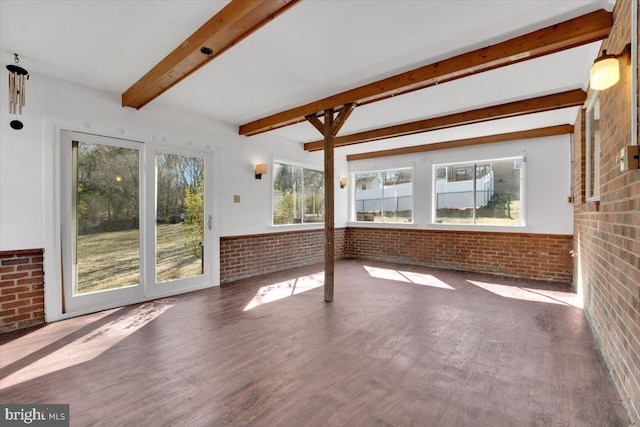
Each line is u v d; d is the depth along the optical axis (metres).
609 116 2.43
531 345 2.80
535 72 3.28
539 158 5.48
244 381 2.22
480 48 2.87
